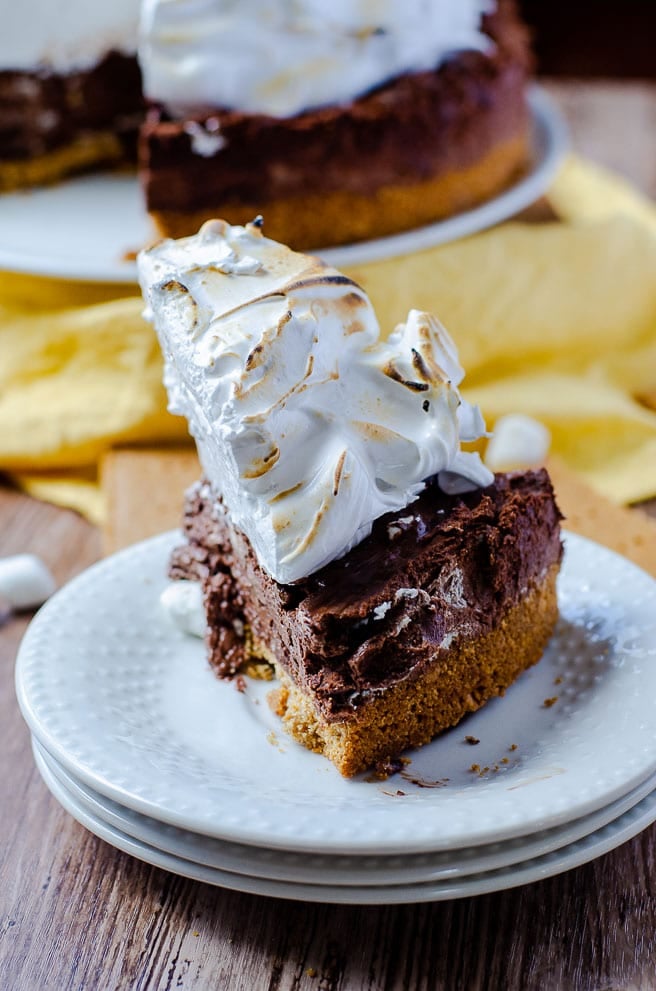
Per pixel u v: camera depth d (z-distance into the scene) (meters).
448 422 0.59
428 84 0.82
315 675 0.57
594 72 1.50
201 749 0.58
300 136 0.80
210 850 0.54
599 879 0.56
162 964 0.54
